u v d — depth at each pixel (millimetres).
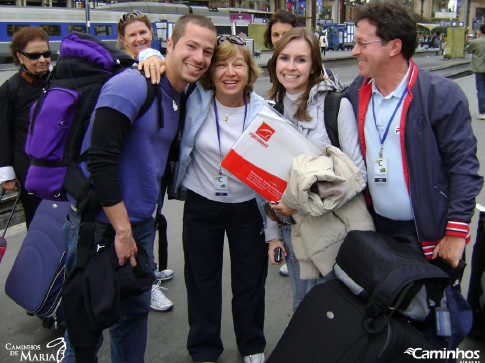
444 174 2049
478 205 2711
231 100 2383
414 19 2006
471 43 8922
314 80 2311
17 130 3152
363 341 1831
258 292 2658
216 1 48312
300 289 2547
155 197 2146
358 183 2082
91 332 1965
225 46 2223
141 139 2025
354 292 1922
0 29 20484
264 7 49875
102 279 1936
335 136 2238
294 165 2115
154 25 21484
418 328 2014
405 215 2127
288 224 2459
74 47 2084
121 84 1919
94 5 32844
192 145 2412
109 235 2033
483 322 2715
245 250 2576
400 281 1794
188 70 2080
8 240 4449
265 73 17094
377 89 2135
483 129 8180
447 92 1977
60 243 2850
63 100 2035
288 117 2400
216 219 2525
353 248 1968
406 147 2055
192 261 2602
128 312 2248
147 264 2117
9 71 18469
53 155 2076
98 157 1878
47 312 2881
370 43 2006
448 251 1996
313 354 1922
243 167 2305
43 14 21609
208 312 2652
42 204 3062
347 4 53250
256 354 2705
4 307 3355
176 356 2836
